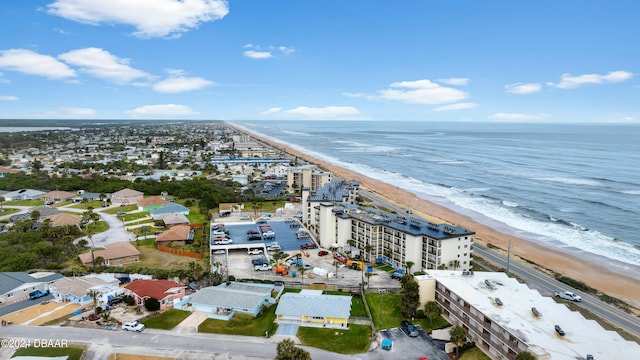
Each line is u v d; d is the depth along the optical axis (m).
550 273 128.25
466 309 83.44
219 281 110.94
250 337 83.69
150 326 87.50
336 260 130.12
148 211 197.62
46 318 90.81
